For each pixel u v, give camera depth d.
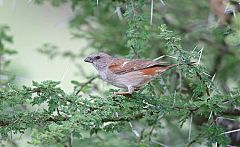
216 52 14.33
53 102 8.77
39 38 18.75
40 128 9.89
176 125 13.41
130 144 11.76
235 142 13.49
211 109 9.46
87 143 11.77
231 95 9.64
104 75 10.63
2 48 13.73
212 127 9.81
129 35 10.77
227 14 11.23
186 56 9.25
